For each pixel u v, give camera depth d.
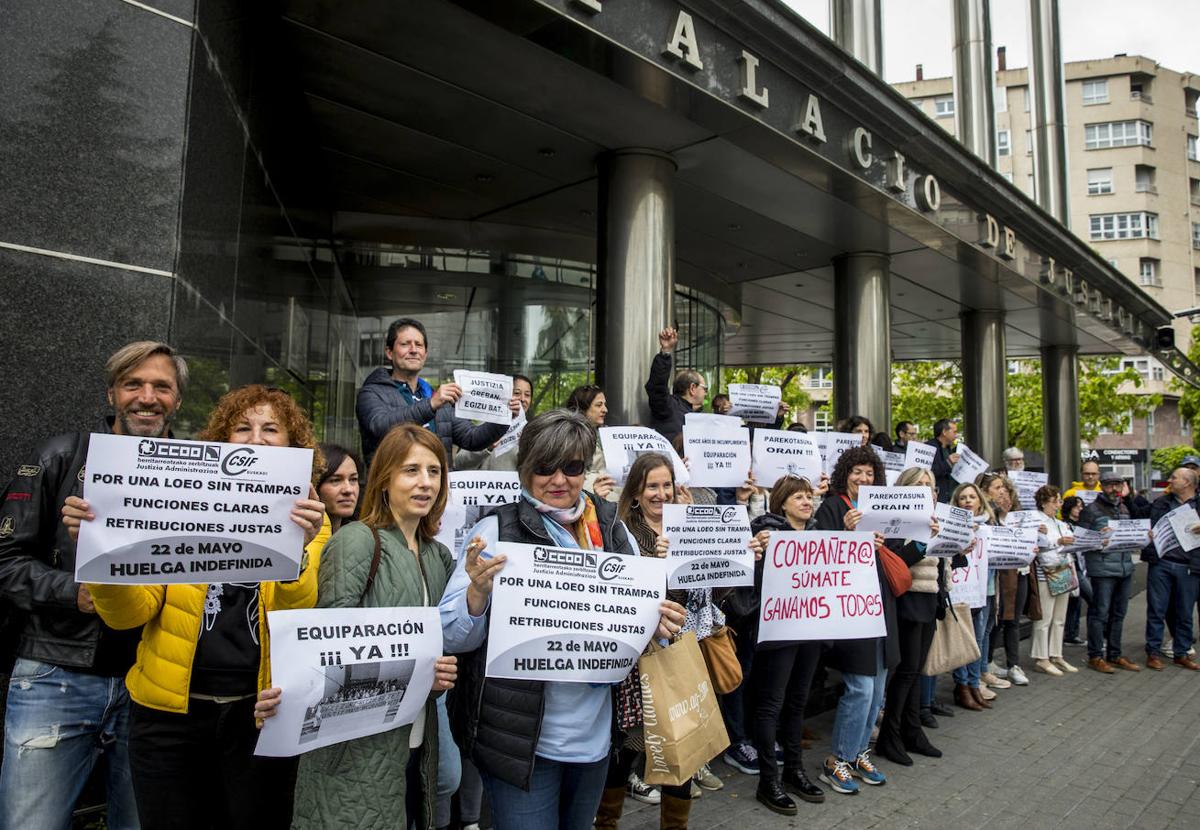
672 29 7.27
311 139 8.74
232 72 5.22
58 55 3.98
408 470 2.76
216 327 4.95
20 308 3.78
